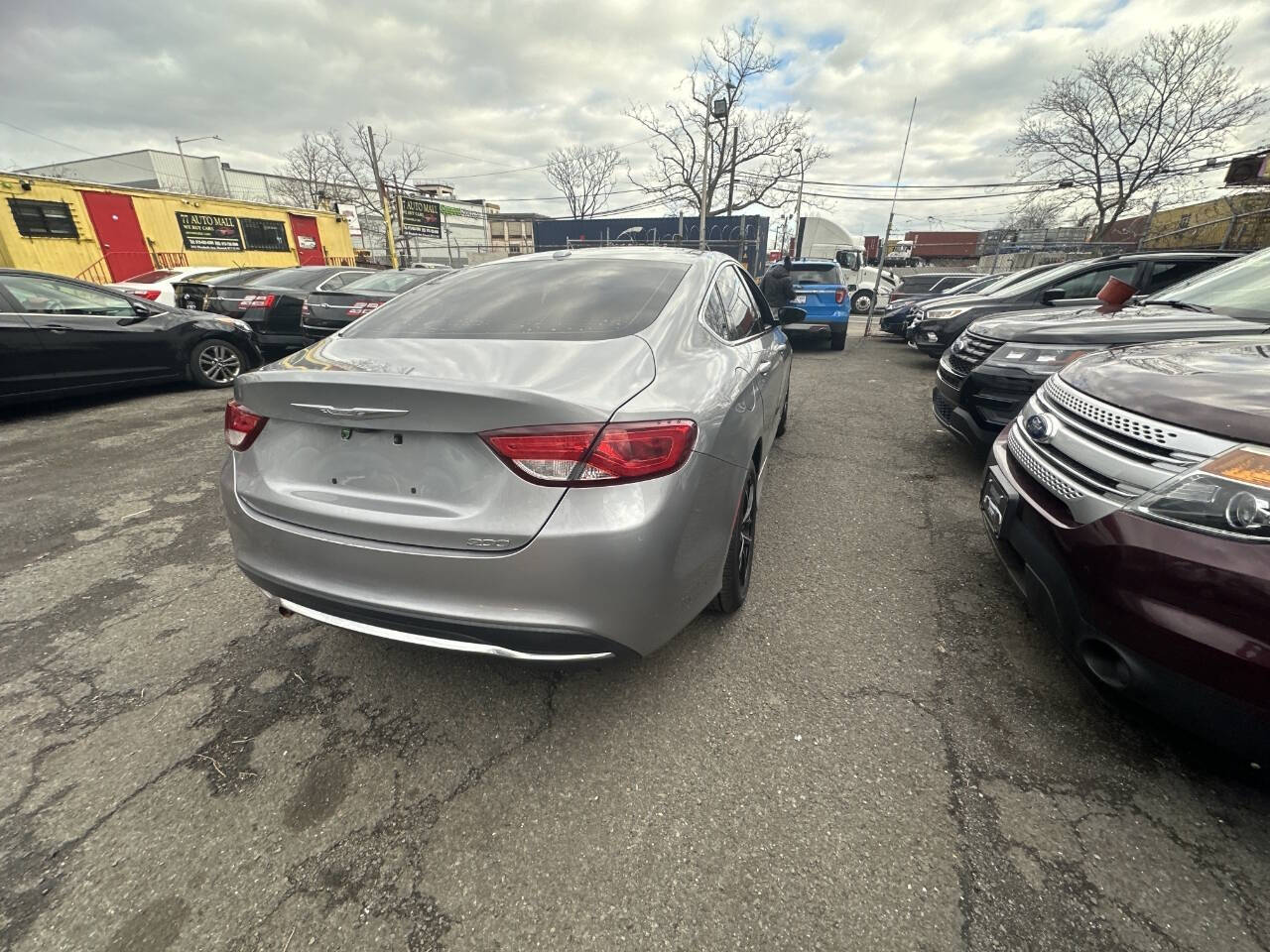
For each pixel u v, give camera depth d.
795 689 1.99
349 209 28.52
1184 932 1.26
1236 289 3.58
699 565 1.75
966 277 15.70
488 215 48.22
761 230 22.81
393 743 1.80
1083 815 1.52
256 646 2.25
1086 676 1.64
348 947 1.26
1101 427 1.75
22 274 5.39
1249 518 1.32
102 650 2.23
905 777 1.65
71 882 1.40
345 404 1.54
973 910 1.31
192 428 5.26
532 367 1.63
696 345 2.07
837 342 10.38
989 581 2.66
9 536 3.16
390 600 1.58
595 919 1.31
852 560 2.86
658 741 1.79
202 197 16.95
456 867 1.43
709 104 19.36
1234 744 1.35
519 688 2.01
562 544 1.44
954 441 4.89
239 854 1.47
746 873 1.41
